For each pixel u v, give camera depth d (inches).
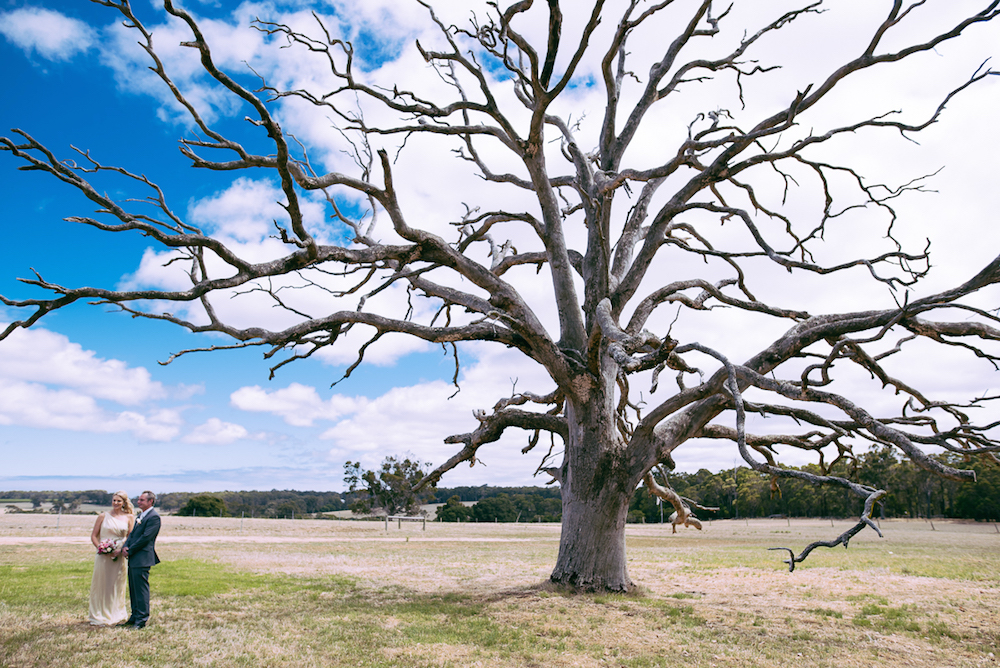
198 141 392.5
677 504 690.2
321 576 692.7
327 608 478.6
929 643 406.9
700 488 3698.3
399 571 776.9
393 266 619.2
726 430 620.7
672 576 791.7
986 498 2970.0
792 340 551.8
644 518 3528.5
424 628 409.4
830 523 3061.0
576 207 766.5
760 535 2082.9
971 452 454.9
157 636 359.3
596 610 487.5
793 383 458.9
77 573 605.6
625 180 595.8
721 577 782.5
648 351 550.3
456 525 2723.9
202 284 402.6
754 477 3567.9
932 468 396.2
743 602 568.1
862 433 479.8
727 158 565.6
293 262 451.5
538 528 2603.3
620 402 597.6
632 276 633.6
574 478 593.0
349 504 3260.3
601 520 577.9
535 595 551.2
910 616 506.6
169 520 2138.3
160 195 382.6
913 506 3368.6
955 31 443.2
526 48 530.0
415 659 334.0
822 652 372.5
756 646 383.6
